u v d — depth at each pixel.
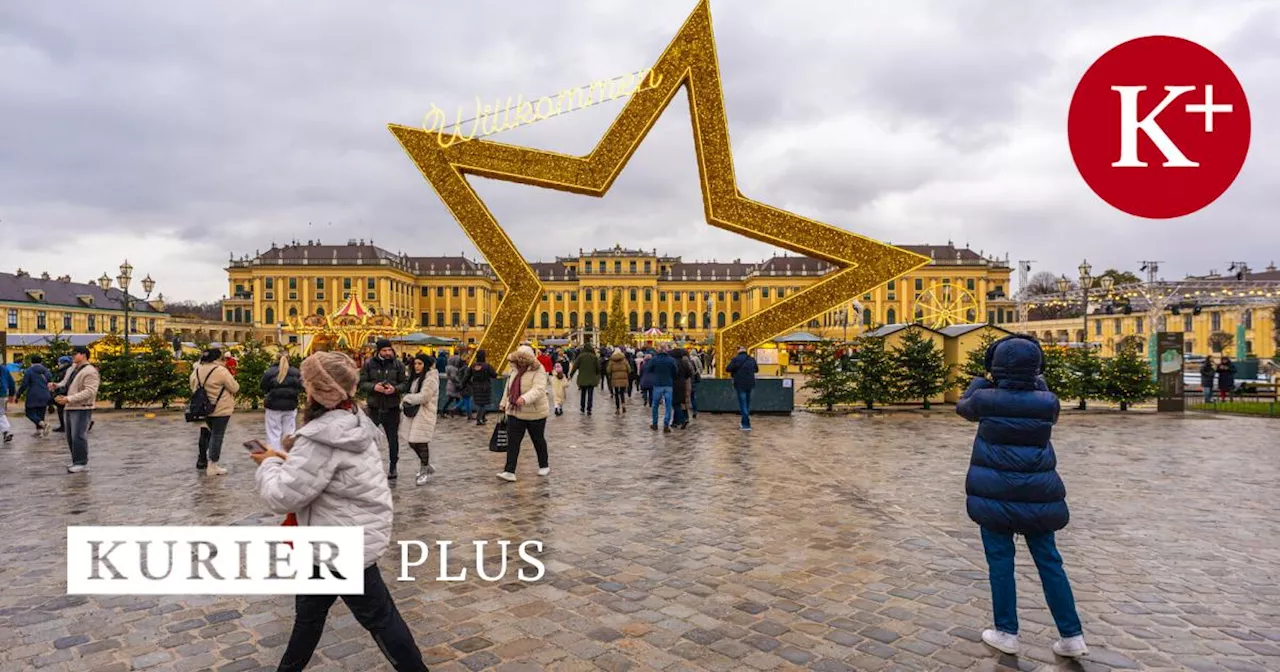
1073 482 9.11
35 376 13.59
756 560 5.78
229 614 4.65
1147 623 4.53
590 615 4.65
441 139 17.06
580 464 10.27
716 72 16.97
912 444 12.38
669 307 115.81
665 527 6.78
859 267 17.36
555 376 16.39
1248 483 9.05
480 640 4.27
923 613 4.68
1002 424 4.07
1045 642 4.23
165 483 8.83
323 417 3.15
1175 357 18.73
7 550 5.97
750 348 17.92
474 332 108.75
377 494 3.26
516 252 17.17
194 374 9.33
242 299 106.00
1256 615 4.67
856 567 5.61
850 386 18.55
